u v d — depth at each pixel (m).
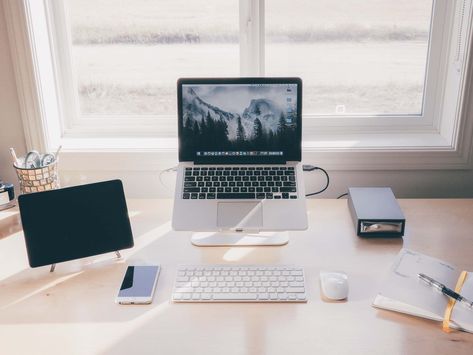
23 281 1.13
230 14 1.62
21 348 0.92
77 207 1.18
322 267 1.16
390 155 1.58
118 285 1.11
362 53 1.66
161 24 1.65
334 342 0.92
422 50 1.66
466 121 1.54
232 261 1.19
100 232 1.20
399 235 1.28
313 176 1.63
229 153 1.35
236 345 0.92
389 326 0.97
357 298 1.05
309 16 1.62
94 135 1.74
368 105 1.72
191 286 1.08
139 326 0.98
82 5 1.63
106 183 1.20
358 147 1.59
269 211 1.27
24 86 1.53
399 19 1.62
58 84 1.67
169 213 1.45
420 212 1.43
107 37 1.67
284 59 1.67
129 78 1.71
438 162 1.59
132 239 1.22
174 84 1.71
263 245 1.26
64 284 1.12
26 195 1.15
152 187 1.65
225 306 1.03
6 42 1.50
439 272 1.11
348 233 1.32
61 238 1.17
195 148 1.35
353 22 1.63
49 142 1.61
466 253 1.21
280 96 1.33
